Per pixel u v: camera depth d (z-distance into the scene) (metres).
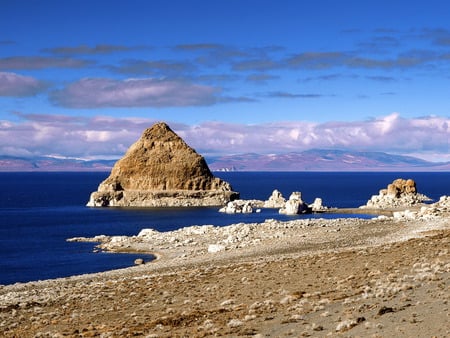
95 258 84.12
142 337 28.09
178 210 192.12
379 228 93.50
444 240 57.31
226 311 33.75
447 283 32.06
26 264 80.88
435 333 21.53
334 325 25.50
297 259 56.62
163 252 84.38
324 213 159.88
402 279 35.56
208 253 77.50
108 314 37.25
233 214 168.75
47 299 46.53
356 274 41.94
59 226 138.62
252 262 59.66
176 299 40.56
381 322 24.53
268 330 26.53
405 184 186.25
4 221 152.62
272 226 102.12
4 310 42.12
